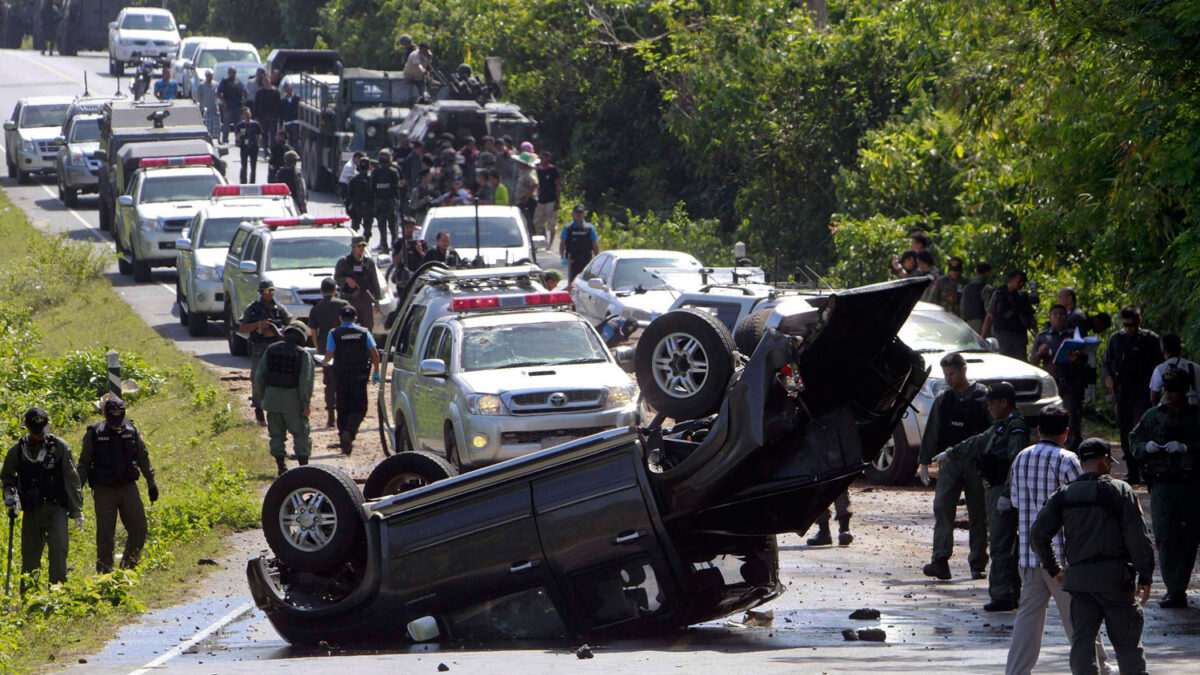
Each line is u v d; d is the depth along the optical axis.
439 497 34.81
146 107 147.75
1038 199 78.88
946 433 43.25
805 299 34.34
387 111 146.38
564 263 125.69
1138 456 40.25
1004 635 35.28
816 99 140.12
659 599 34.00
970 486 43.25
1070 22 54.19
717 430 32.41
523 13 188.50
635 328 84.88
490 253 102.31
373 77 151.25
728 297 72.44
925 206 109.19
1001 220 89.56
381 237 123.81
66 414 87.19
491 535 34.19
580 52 178.38
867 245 103.31
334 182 158.50
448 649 34.41
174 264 126.06
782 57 140.50
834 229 106.69
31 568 47.41
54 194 179.75
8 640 37.34
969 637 35.00
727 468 32.44
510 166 132.62
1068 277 87.44
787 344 32.19
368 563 35.09
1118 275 75.38
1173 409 39.97
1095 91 62.69
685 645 34.09
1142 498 56.44
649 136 179.62
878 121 138.00
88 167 164.50
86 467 48.16
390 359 67.44
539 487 34.09
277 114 183.38
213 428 75.25
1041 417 30.73
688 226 150.00
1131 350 57.50
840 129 139.50
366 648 35.44
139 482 65.69
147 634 39.22
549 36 185.88
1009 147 81.50
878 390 34.31
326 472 35.78
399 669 29.62
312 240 96.44
